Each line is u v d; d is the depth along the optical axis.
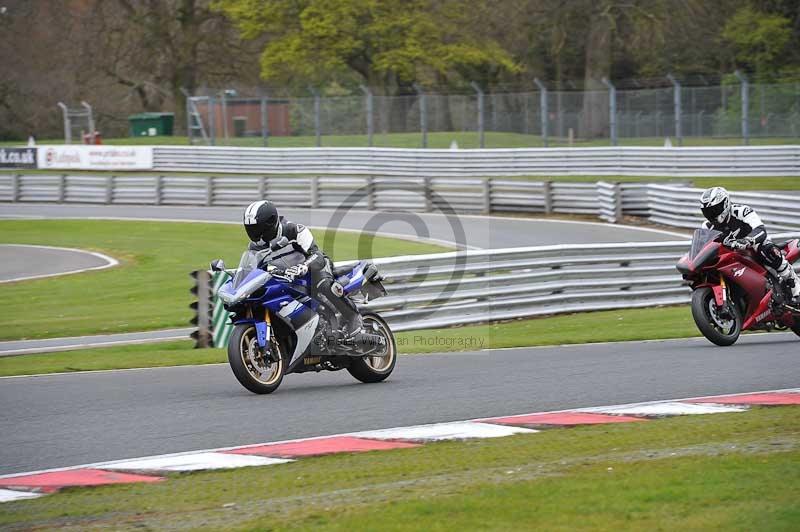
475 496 18.59
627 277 56.03
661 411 26.64
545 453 22.34
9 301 63.88
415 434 24.61
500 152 123.75
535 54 192.88
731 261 38.06
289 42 165.25
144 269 75.12
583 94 132.88
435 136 135.12
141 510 18.58
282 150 135.00
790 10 187.62
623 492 18.66
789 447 21.89
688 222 86.38
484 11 174.12
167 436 25.03
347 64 173.00
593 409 27.28
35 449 23.97
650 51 187.00
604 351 39.19
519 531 16.45
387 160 129.00
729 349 37.88
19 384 35.19
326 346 31.52
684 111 129.25
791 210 74.19
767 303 38.44
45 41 194.88
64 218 110.00
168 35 189.38
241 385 33.34
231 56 193.88
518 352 40.28
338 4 159.12
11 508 18.89
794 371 32.44
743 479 19.19
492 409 27.78
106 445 24.19
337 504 18.48
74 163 146.75
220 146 142.88
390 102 136.50
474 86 133.75
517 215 100.38
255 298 30.36
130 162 143.25
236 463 22.03
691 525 16.50
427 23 163.50
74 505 19.00
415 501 18.30
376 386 32.47
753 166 111.56
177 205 118.38
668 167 115.50
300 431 25.33
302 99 140.12
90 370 39.12
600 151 119.88
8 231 101.31
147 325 55.34
